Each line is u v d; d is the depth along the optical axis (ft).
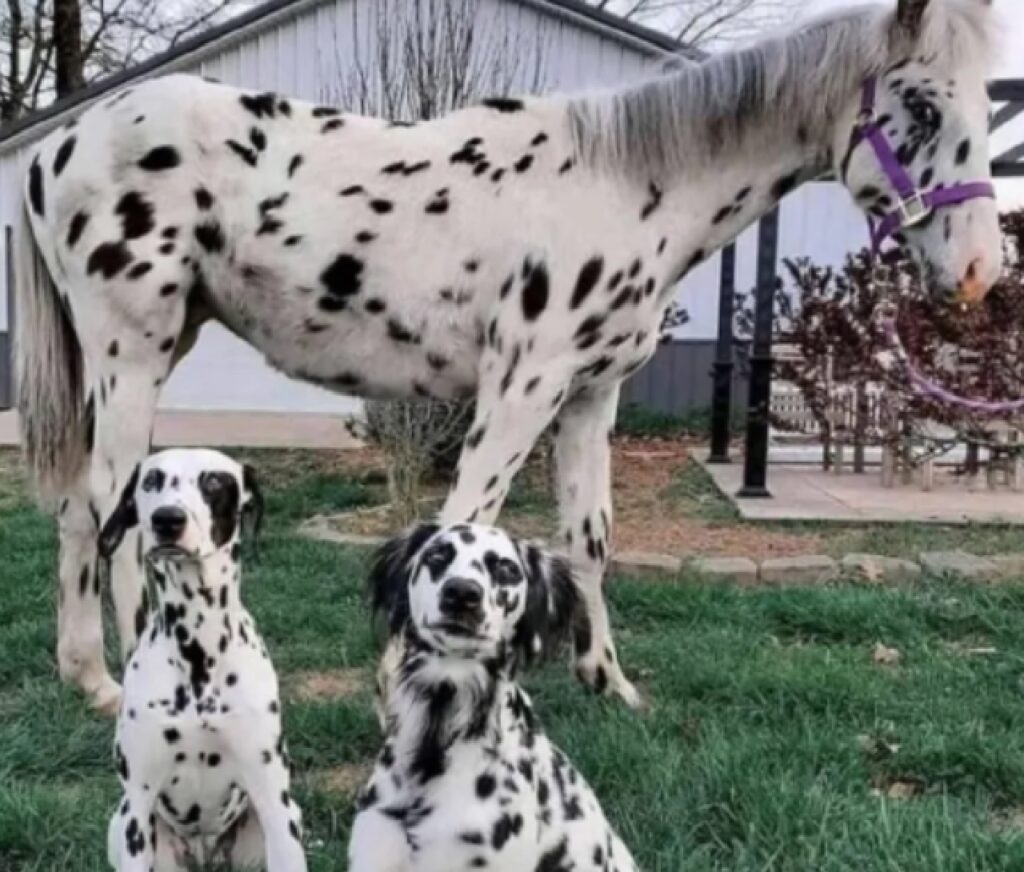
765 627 15.74
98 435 11.63
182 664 7.91
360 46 42.42
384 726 9.02
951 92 11.20
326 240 11.18
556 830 7.18
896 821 9.29
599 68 42.52
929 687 13.10
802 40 11.48
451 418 22.70
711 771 10.12
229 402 44.88
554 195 11.21
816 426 31.83
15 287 12.44
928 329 22.09
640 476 31.24
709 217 11.73
